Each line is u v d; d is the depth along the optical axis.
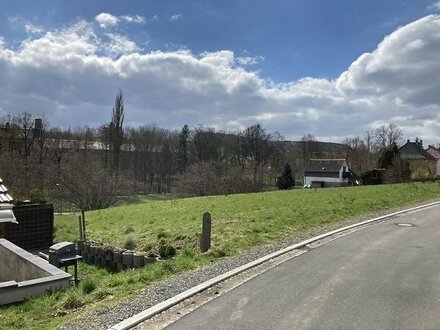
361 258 9.41
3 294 7.88
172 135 89.62
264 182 72.00
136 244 14.96
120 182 52.56
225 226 14.66
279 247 10.67
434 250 10.29
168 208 26.25
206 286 7.27
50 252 11.50
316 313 5.98
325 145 107.62
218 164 71.88
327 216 16.17
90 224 22.98
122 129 73.50
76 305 7.09
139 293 7.17
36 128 57.03
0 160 45.69
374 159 89.88
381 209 19.14
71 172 47.84
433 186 32.06
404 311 6.04
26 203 18.14
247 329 5.45
